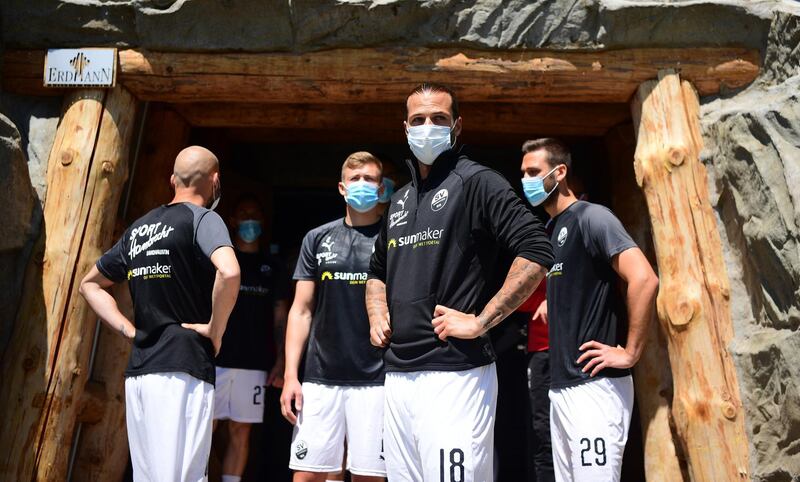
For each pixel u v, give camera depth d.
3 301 4.18
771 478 3.67
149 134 5.30
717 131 4.21
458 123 3.00
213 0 4.35
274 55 4.49
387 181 5.04
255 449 6.39
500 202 2.71
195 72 4.53
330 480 4.34
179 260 3.30
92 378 4.64
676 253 4.15
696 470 3.89
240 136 6.52
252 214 5.23
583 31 4.39
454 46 4.44
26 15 4.52
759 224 3.75
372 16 4.36
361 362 3.87
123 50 4.55
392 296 2.84
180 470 3.11
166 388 3.16
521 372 6.29
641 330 3.46
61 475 4.15
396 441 2.77
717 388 3.89
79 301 4.27
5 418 4.08
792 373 3.45
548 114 5.50
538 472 4.34
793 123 3.64
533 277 2.60
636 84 4.50
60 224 4.32
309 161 7.38
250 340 5.00
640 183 4.38
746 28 4.38
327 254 4.04
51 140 4.62
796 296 3.48
